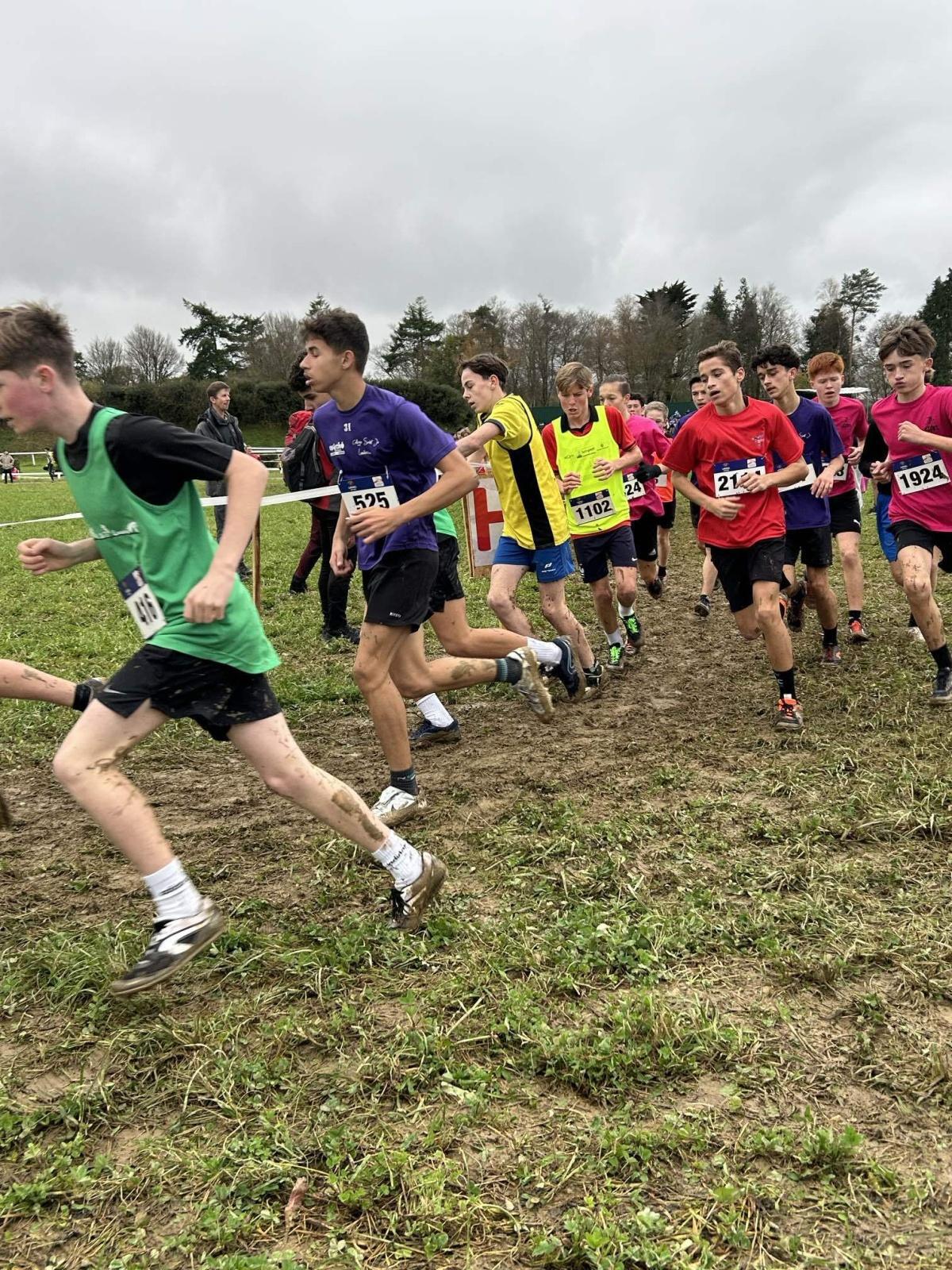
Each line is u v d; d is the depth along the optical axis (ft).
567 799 13.24
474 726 17.15
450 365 209.36
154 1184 6.46
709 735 15.94
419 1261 5.84
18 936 9.92
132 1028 8.20
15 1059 7.89
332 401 12.23
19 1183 6.50
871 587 28.86
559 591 17.90
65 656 22.80
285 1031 7.98
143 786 14.47
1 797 11.16
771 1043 7.73
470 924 9.73
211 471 7.90
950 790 12.55
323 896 10.55
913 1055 7.54
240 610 8.42
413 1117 7.02
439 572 14.49
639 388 200.23
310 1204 6.30
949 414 16.48
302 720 17.95
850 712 16.70
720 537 16.58
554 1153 6.58
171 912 8.24
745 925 9.49
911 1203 6.08
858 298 217.15
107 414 7.98
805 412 19.47
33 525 55.36
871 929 9.38
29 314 7.68
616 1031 7.79
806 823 11.80
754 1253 5.77
